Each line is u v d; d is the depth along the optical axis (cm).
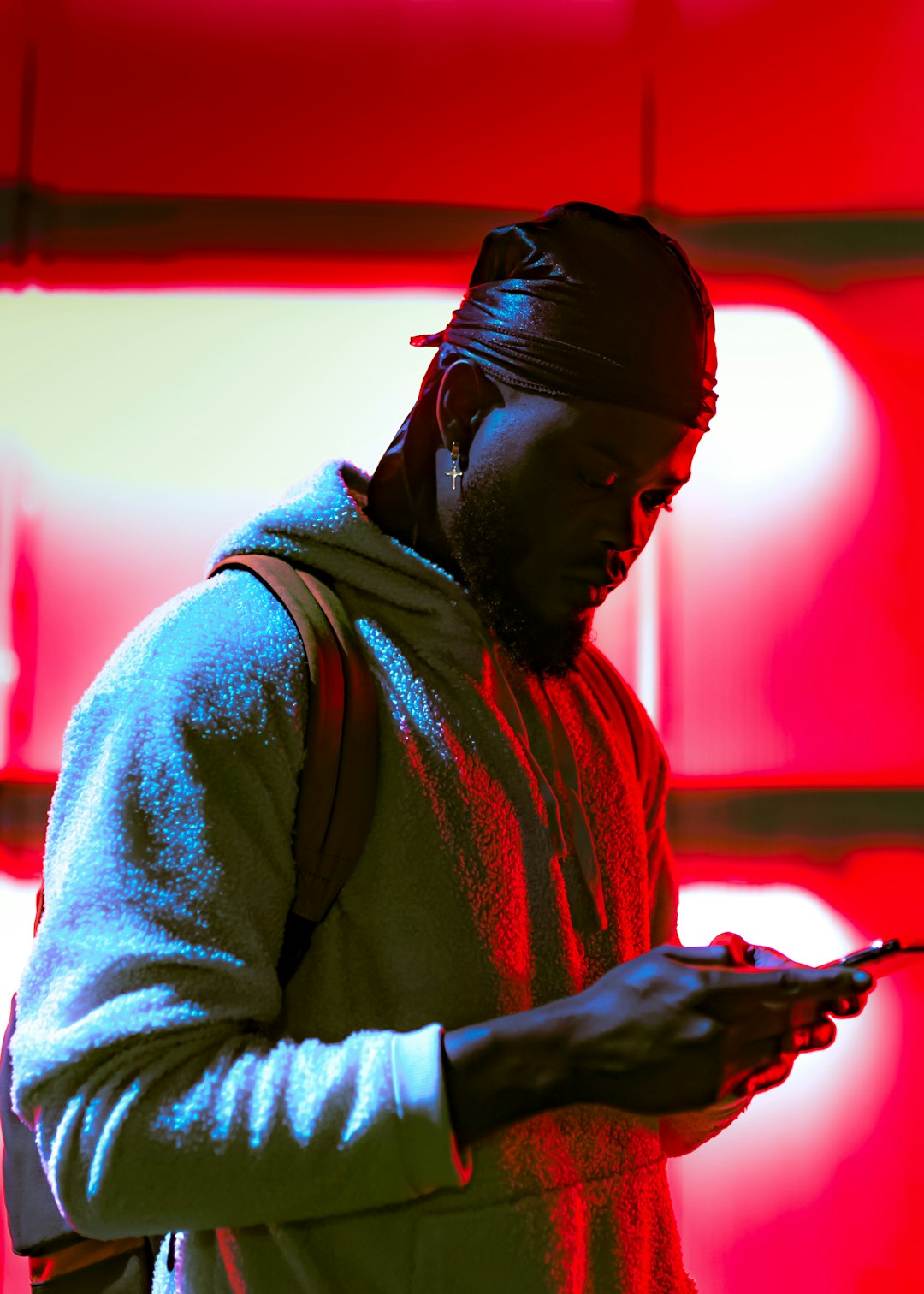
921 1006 234
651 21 240
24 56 238
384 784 104
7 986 228
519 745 112
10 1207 142
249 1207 86
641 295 106
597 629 239
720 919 235
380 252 239
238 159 238
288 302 239
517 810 110
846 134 240
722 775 237
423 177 239
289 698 101
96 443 237
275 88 239
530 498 107
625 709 134
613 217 109
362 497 121
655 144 240
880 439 240
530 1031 91
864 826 236
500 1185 101
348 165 239
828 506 240
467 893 104
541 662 113
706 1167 234
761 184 240
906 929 234
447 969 103
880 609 239
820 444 240
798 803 237
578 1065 90
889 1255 230
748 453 241
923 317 240
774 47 240
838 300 241
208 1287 103
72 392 237
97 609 235
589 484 106
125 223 238
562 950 109
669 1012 88
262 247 238
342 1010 102
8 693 233
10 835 231
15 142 238
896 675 238
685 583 240
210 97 239
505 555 109
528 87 239
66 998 89
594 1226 107
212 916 92
